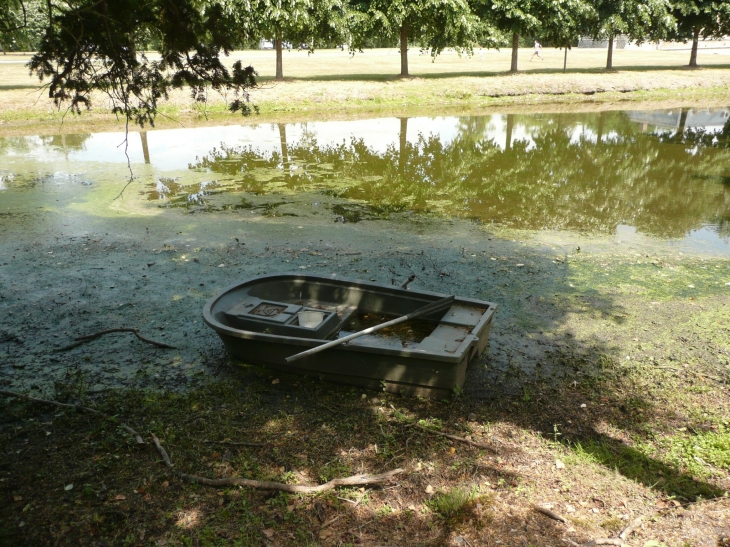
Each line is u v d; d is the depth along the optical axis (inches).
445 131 839.7
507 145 753.0
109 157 687.7
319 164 652.7
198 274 362.3
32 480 191.9
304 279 287.6
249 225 450.6
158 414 228.4
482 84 1146.7
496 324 300.4
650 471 196.2
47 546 165.6
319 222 458.0
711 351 273.3
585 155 698.2
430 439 212.7
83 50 265.6
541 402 236.7
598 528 169.8
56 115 922.1
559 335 290.2
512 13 1206.9
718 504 174.6
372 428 219.0
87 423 223.1
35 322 305.9
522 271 364.5
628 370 258.5
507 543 165.2
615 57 1811.0
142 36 300.0
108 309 319.9
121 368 264.7
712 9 1326.3
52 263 380.8
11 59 1644.9
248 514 176.6
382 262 377.7
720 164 654.5
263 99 1013.8
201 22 282.7
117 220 464.8
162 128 875.4
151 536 169.3
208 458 203.0
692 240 418.9
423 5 1081.4
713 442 208.1
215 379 254.8
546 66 1497.3
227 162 661.3
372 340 257.1
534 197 528.7
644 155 698.8
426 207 498.3
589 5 1209.4
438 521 174.9
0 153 707.4
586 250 400.2
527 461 201.3
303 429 218.8
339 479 188.2
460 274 359.9
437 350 225.6
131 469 196.9
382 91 1085.1
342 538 168.7
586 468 197.3
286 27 1040.2
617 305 319.9
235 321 255.1
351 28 1087.6
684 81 1244.5
